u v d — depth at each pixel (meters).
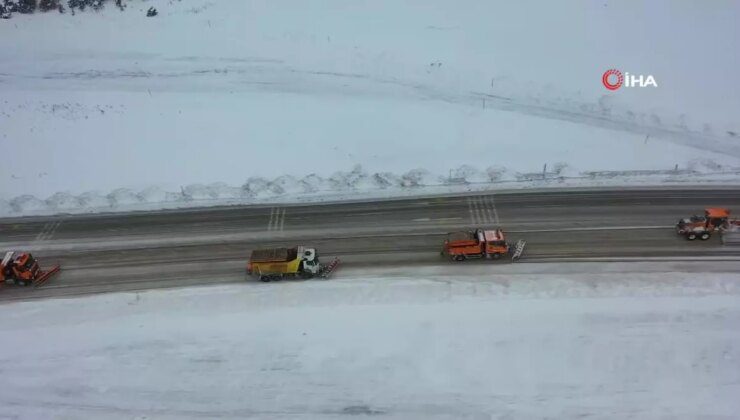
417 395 28.89
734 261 35.50
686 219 37.03
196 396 29.33
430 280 35.00
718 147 44.09
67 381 30.25
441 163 43.72
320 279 35.56
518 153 44.28
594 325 31.64
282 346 31.33
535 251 36.81
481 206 40.47
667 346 30.44
